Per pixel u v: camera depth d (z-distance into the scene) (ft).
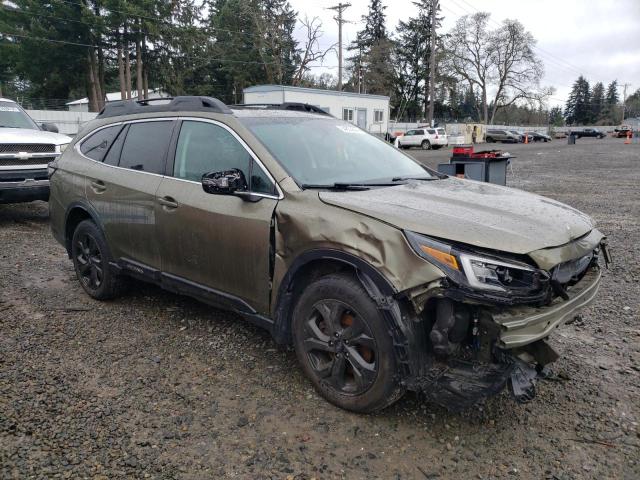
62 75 150.61
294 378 12.08
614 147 134.62
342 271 10.65
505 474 9.00
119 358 13.02
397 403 11.08
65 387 11.57
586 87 419.13
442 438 9.93
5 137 27.14
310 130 13.73
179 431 10.06
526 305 9.13
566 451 9.62
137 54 147.74
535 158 90.79
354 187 11.60
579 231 10.49
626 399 11.37
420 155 101.81
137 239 14.70
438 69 237.04
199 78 181.37
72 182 16.98
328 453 9.49
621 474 9.04
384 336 9.62
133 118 15.83
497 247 9.02
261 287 11.72
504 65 255.09
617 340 14.34
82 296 17.46
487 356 9.17
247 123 12.81
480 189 12.55
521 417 10.66
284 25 167.43
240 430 10.13
